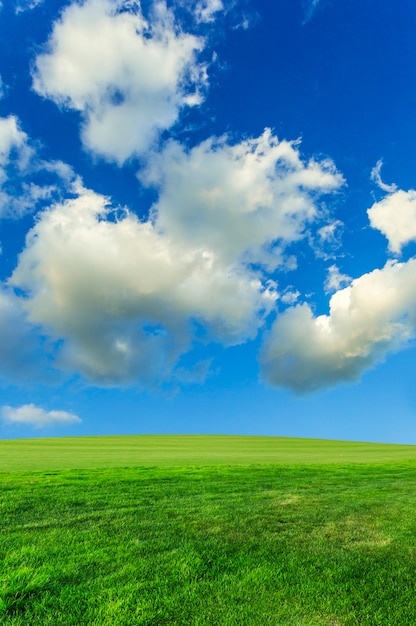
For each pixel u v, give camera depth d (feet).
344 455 117.70
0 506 37.19
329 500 43.93
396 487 54.44
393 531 32.99
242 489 49.57
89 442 185.16
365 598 21.70
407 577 24.26
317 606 20.66
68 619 18.78
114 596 20.97
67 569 23.85
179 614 19.47
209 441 212.64
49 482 49.62
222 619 19.10
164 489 47.93
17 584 21.44
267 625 18.72
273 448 155.12
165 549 27.81
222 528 32.76
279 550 28.30
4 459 83.92
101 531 31.14
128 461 81.66
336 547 29.12
